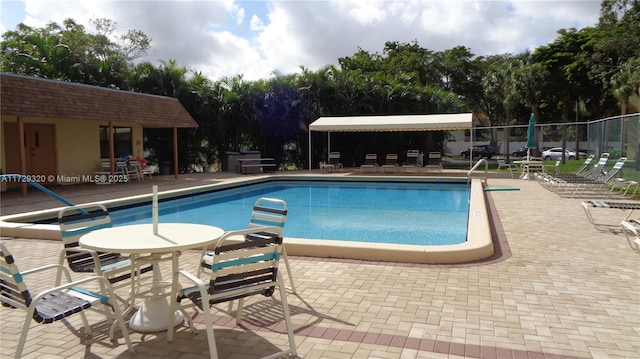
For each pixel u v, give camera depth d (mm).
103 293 3943
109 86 21609
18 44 24547
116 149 18672
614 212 9477
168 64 21953
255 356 3271
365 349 3355
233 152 22359
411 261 5781
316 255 6129
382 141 24859
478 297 4430
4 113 11961
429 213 11539
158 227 4172
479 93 45312
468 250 5766
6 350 3441
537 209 10039
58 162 16281
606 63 31516
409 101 24391
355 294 4570
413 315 3998
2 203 11555
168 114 18016
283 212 4402
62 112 13594
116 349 3441
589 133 19125
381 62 38531
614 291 4547
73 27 26359
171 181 17281
